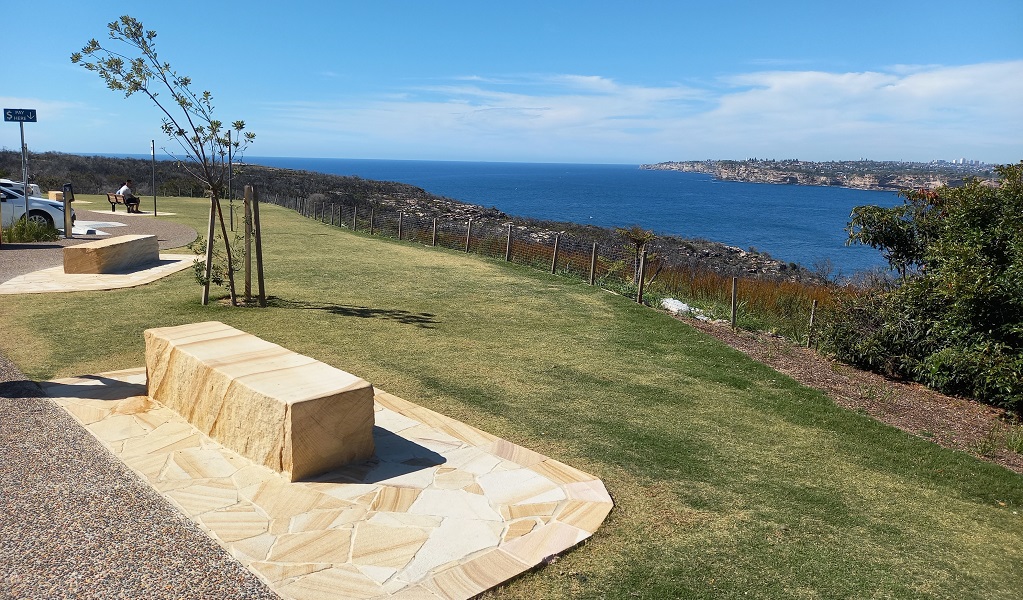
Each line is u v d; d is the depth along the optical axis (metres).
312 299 9.53
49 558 3.00
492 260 15.03
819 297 11.96
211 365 4.47
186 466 4.05
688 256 22.55
